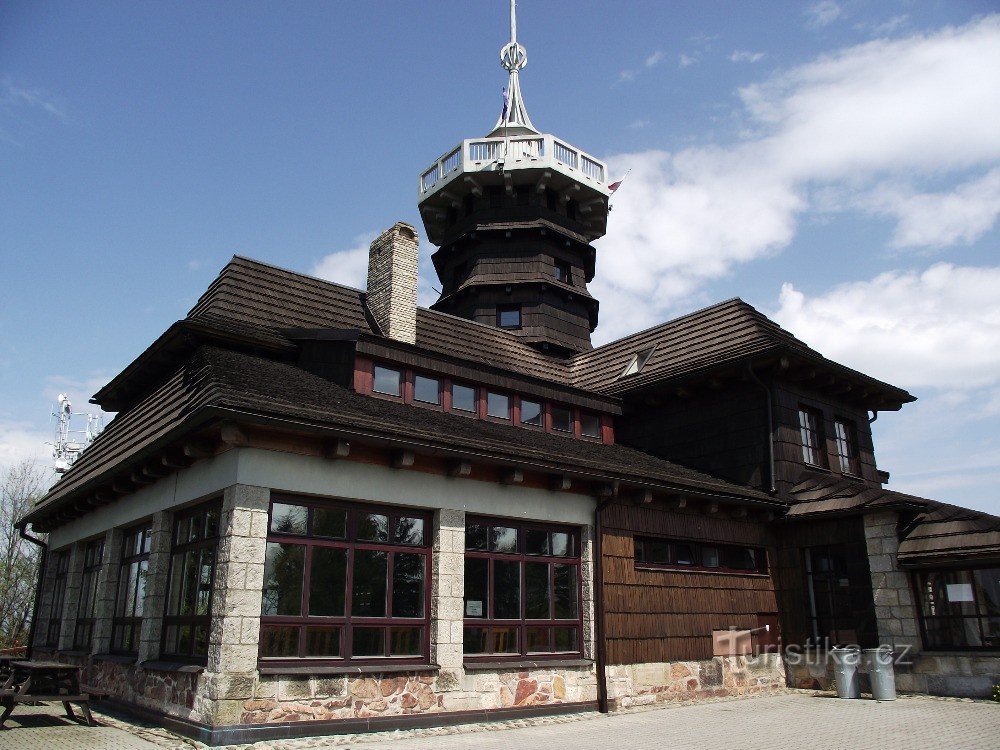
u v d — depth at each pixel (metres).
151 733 8.86
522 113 27.12
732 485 15.28
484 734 9.47
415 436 9.80
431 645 10.12
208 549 9.59
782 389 16.20
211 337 12.16
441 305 23.20
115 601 12.53
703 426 17.11
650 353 19.20
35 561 31.64
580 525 12.36
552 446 13.29
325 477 9.46
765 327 17.38
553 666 11.27
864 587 14.20
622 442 18.83
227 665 8.23
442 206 23.75
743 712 11.71
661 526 13.50
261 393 9.18
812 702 12.98
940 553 13.05
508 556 11.36
